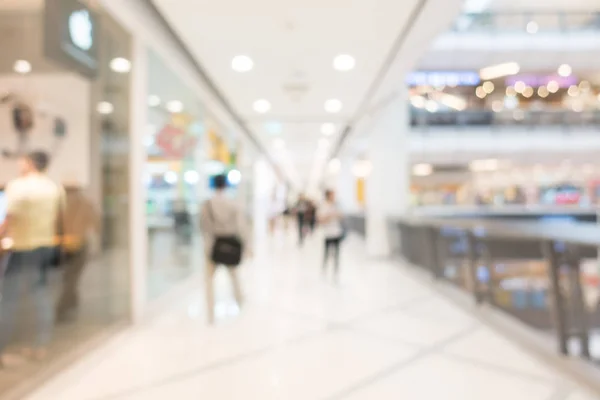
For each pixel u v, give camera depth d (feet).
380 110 23.67
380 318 12.94
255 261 25.99
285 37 13.33
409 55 15.03
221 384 8.37
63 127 11.23
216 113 22.26
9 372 8.93
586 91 60.29
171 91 16.20
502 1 45.03
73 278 11.85
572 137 48.03
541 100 61.31
